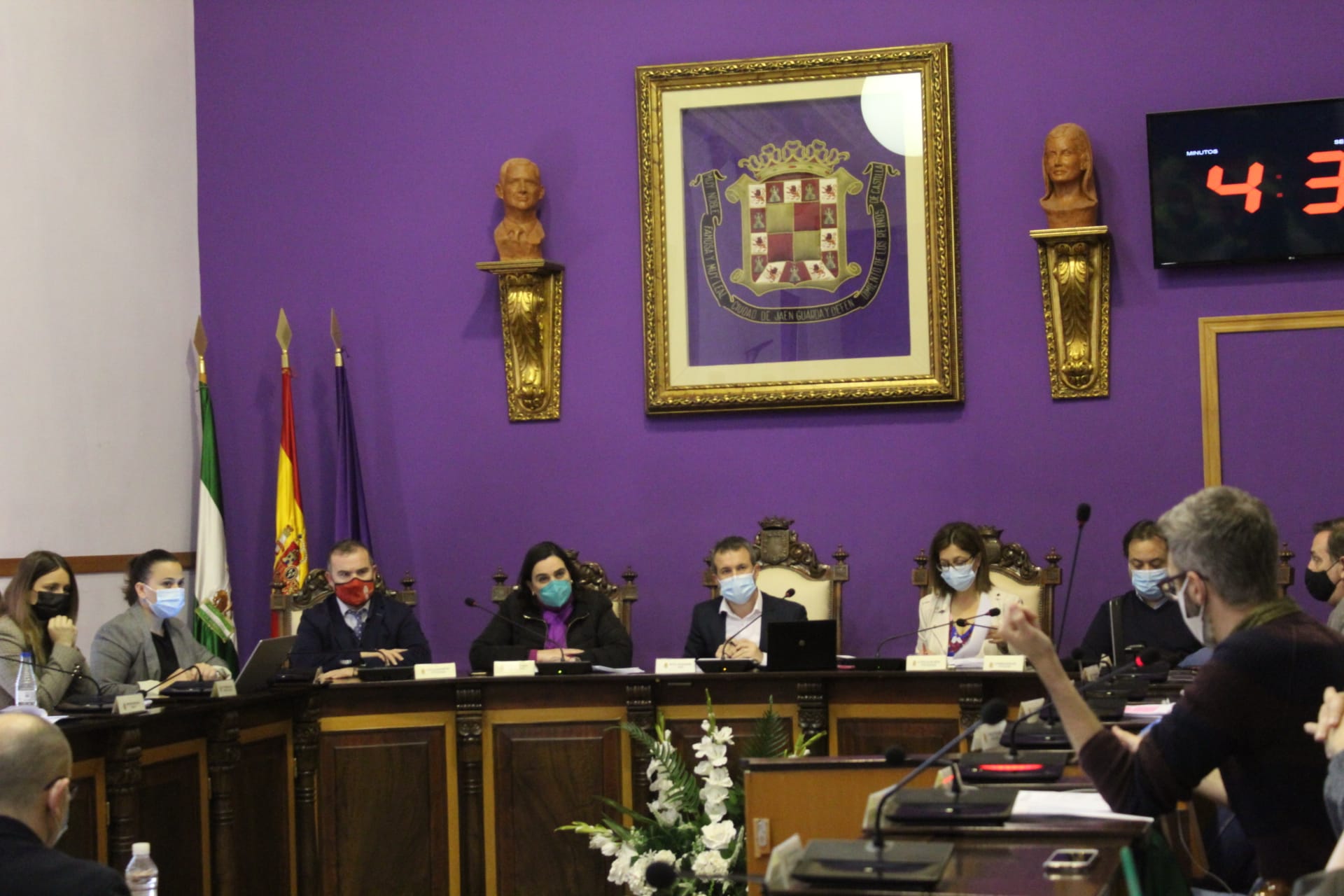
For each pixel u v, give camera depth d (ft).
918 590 19.22
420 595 20.36
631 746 15.01
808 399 19.45
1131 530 15.43
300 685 15.26
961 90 19.42
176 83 20.86
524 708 15.26
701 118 19.95
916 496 19.33
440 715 15.44
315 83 20.94
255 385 20.93
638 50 20.24
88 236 18.70
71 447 18.13
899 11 19.60
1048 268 18.85
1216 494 7.56
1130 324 18.89
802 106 19.74
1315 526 15.88
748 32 19.98
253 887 14.61
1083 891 5.66
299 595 18.69
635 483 20.01
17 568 16.15
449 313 20.53
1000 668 14.39
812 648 14.74
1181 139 18.49
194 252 21.08
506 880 15.15
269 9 21.09
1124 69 19.01
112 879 8.01
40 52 17.99
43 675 13.87
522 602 17.39
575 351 20.22
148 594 15.61
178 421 20.58
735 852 11.16
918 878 5.76
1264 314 18.56
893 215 19.48
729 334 19.84
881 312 19.48
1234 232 18.39
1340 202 18.15
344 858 15.33
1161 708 10.18
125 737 12.53
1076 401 18.98
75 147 18.54
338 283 20.80
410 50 20.75
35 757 8.16
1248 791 7.26
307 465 20.76
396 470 20.53
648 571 19.89
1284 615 7.34
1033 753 8.56
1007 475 19.12
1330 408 18.39
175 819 13.60
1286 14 18.62
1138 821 6.91
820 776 8.20
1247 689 7.09
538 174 20.07
